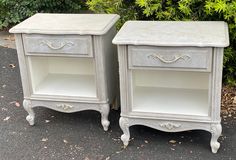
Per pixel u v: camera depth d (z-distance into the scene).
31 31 1.97
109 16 2.17
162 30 1.92
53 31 1.94
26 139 2.09
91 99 2.06
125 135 1.99
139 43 1.77
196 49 1.74
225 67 2.45
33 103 2.15
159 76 2.18
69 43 1.96
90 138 2.08
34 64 2.14
